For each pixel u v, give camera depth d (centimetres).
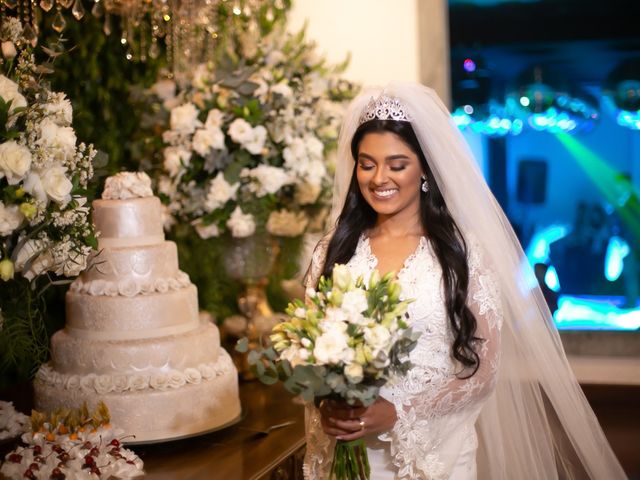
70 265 264
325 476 259
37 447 267
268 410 353
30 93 260
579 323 475
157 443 298
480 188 264
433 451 249
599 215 471
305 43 456
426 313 249
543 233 478
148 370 305
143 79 450
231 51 425
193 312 326
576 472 293
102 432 281
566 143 472
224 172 374
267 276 397
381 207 256
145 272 315
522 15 470
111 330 308
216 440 318
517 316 270
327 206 404
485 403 274
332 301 222
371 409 232
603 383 453
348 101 419
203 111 383
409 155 253
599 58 466
